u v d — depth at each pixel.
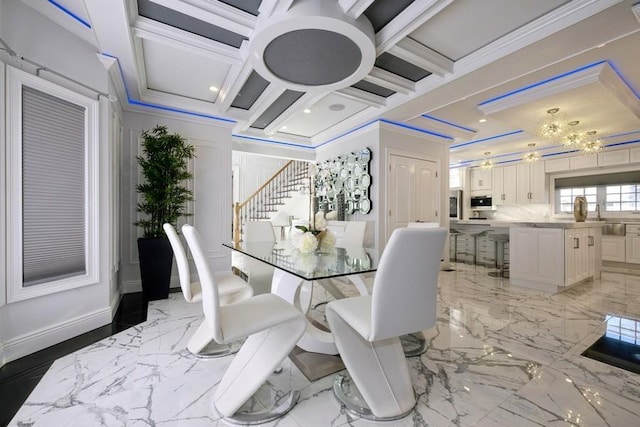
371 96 3.79
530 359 2.00
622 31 2.24
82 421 1.38
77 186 2.43
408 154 4.91
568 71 3.06
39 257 2.15
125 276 3.61
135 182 3.69
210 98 3.86
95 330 2.47
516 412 1.46
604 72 2.95
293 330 1.48
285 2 1.99
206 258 1.30
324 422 1.40
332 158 5.66
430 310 1.44
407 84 3.36
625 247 5.53
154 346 2.17
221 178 4.31
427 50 2.70
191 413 1.45
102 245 2.61
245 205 8.62
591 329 2.53
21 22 2.01
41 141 2.16
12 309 1.97
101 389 1.64
